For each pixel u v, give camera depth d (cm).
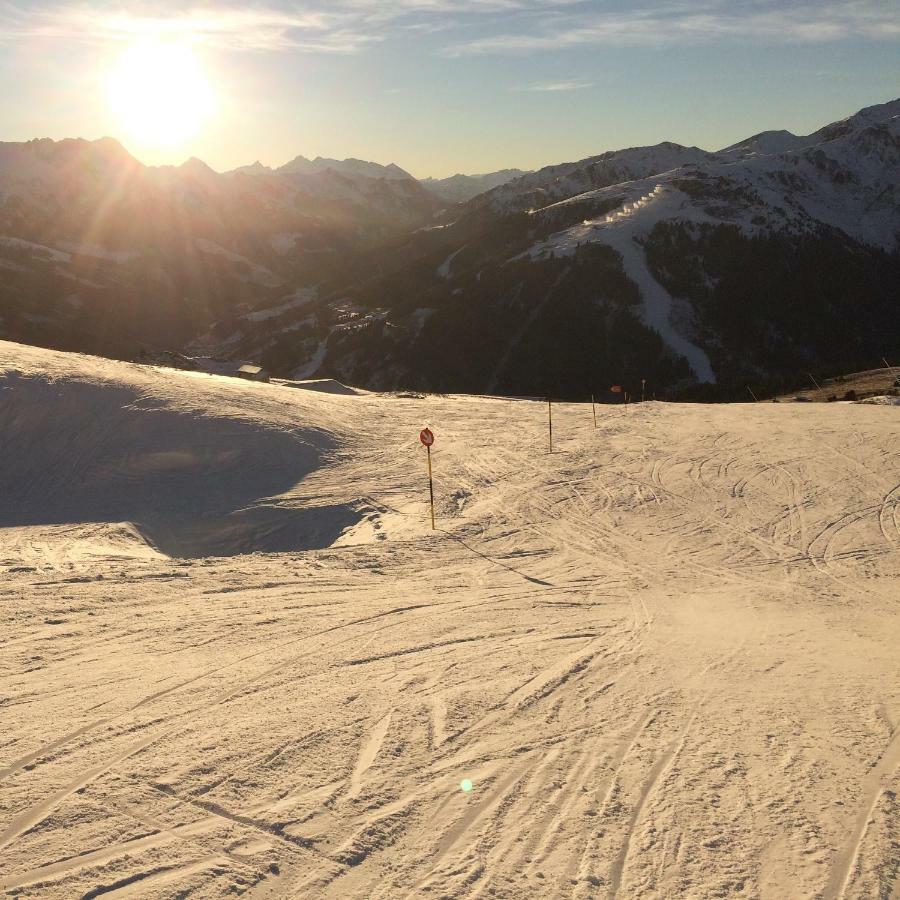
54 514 2155
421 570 1436
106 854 562
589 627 1126
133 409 2772
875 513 1848
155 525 2097
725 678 921
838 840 584
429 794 646
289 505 2142
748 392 7462
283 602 1201
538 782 667
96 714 783
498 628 1104
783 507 1911
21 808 615
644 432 2873
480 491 2130
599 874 547
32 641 989
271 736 740
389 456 2608
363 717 786
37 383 2838
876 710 823
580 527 1770
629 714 808
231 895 524
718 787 659
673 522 1805
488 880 541
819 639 1095
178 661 935
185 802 627
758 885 534
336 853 568
